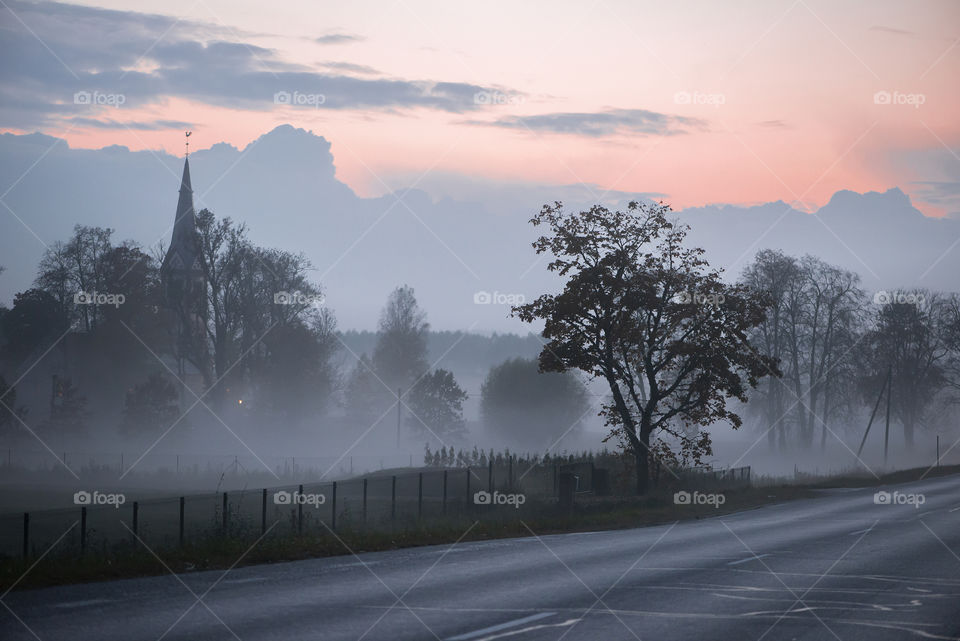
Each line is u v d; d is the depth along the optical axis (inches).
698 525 2610.7
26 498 4431.6
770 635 1013.8
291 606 1159.6
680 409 4249.5
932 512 3046.3
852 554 1809.8
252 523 2292.1
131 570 1502.2
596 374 4286.4
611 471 4682.6
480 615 1104.8
